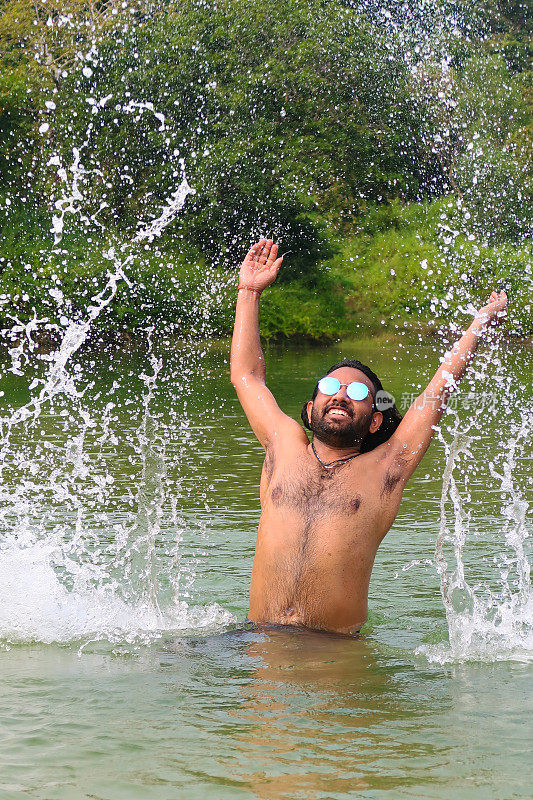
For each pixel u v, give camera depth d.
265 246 7.42
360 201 50.22
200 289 38.62
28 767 4.17
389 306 43.88
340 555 6.32
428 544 9.08
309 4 48.56
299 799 3.86
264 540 6.53
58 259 36.78
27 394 21.19
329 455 6.57
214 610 6.89
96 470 12.70
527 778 4.07
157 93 43.84
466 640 6.20
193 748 4.37
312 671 5.53
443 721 4.74
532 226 47.31
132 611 6.74
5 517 9.91
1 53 45.34
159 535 9.27
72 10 46.38
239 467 13.10
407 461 6.59
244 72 46.88
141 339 36.84
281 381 24.91
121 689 5.21
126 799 3.87
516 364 28.09
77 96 42.00
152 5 48.22
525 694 5.18
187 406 19.81
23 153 41.19
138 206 41.97
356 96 49.38
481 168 48.69
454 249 42.41
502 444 15.05
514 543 7.78
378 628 6.48
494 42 60.91
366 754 4.31
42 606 6.71
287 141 46.78
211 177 42.91
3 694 5.12
